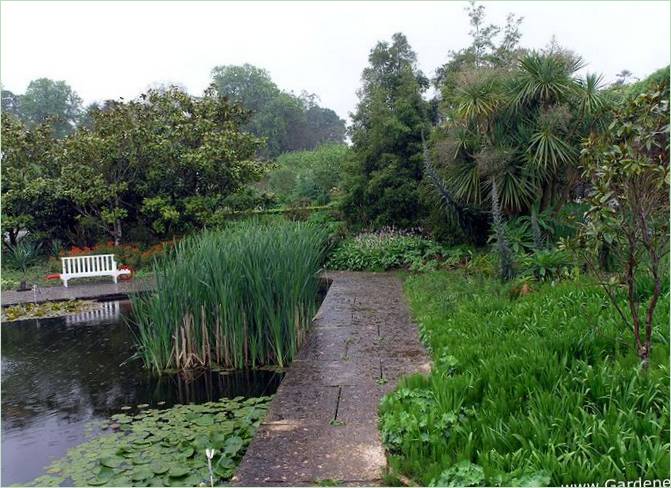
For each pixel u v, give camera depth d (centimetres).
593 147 329
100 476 293
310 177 2092
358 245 1062
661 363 322
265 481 251
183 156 1177
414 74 1263
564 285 539
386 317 599
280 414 331
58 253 1211
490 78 846
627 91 860
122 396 443
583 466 218
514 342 384
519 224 849
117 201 1224
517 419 265
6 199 1177
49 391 459
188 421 375
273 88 4569
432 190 940
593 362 343
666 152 319
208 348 511
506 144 833
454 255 921
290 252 525
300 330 543
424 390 332
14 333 668
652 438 240
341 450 280
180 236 1280
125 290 916
